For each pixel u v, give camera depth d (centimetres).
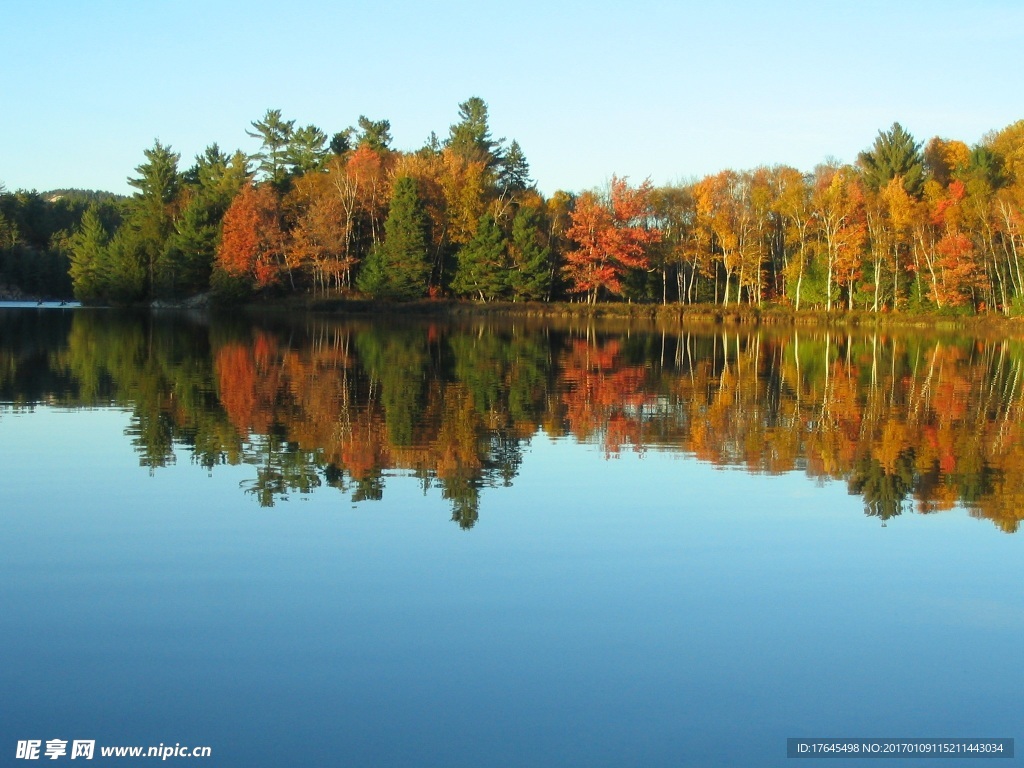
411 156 8225
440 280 7900
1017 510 1274
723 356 3938
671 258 7856
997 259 7088
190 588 926
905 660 802
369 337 4631
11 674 749
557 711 705
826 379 2992
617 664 780
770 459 1616
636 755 650
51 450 1570
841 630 859
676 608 898
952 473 1513
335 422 1891
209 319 6206
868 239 7425
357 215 7831
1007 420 2106
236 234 7150
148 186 8625
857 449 1723
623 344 4566
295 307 7275
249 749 650
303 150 9181
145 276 8138
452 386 2558
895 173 8238
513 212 8275
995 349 4762
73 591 916
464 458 1564
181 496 1269
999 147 8000
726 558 1048
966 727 698
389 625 845
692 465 1553
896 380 2986
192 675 749
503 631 838
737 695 736
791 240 7519
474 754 646
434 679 747
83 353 3394
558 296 8088
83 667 761
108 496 1266
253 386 2455
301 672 755
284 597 905
